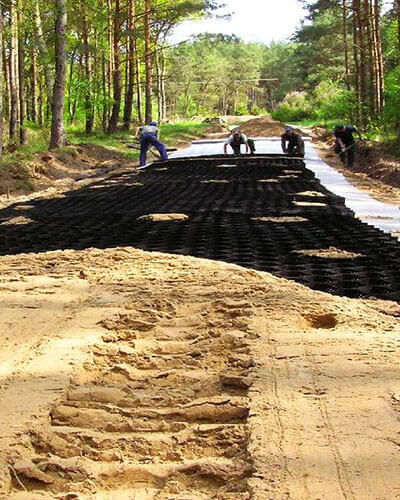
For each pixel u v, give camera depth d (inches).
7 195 628.4
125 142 1198.9
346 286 233.9
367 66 1523.1
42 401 124.5
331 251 289.1
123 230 349.7
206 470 102.2
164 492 99.5
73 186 690.2
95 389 133.3
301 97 2797.7
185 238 320.2
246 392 131.3
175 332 170.1
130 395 132.9
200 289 207.2
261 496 90.9
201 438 114.7
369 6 1339.8
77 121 1604.3
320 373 135.6
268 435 108.4
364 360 143.3
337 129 890.7
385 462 99.1
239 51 4847.4
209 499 95.3
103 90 1355.8
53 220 396.2
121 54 1581.0
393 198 554.9
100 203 473.7
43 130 1208.8
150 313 182.1
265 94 4894.2
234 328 169.3
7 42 1202.0
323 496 90.7
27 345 159.0
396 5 995.9
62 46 929.5
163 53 2273.6
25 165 721.6
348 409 117.8
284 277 245.0
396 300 221.0
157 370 147.4
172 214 391.9
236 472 100.9
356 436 107.3
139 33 1364.4
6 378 136.9
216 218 384.2
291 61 3814.0
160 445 113.3
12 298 200.8
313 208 421.7
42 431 114.2
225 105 4608.8
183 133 1598.2
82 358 147.9
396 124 1054.4
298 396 124.3
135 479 103.6
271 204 438.6
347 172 793.6
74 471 103.1
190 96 4084.6
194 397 132.2
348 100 1414.9
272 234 330.0
